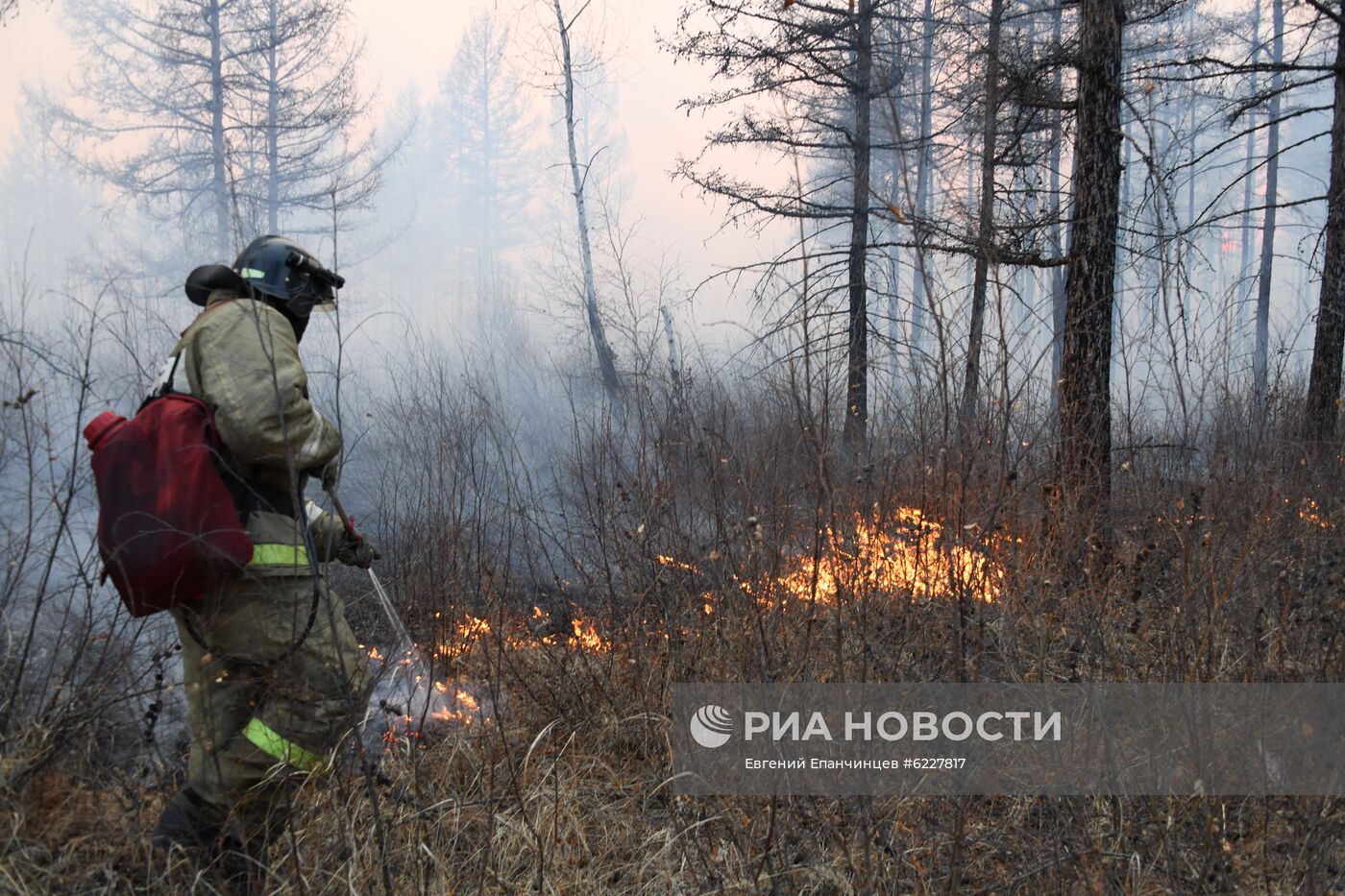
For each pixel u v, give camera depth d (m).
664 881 2.51
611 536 3.99
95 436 2.44
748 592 3.04
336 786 2.58
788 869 2.41
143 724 2.75
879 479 3.57
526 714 3.37
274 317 2.54
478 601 3.75
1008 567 3.23
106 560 2.35
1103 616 3.20
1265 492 3.85
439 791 2.81
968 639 2.89
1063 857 2.38
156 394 2.56
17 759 2.42
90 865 2.33
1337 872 2.31
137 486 2.34
